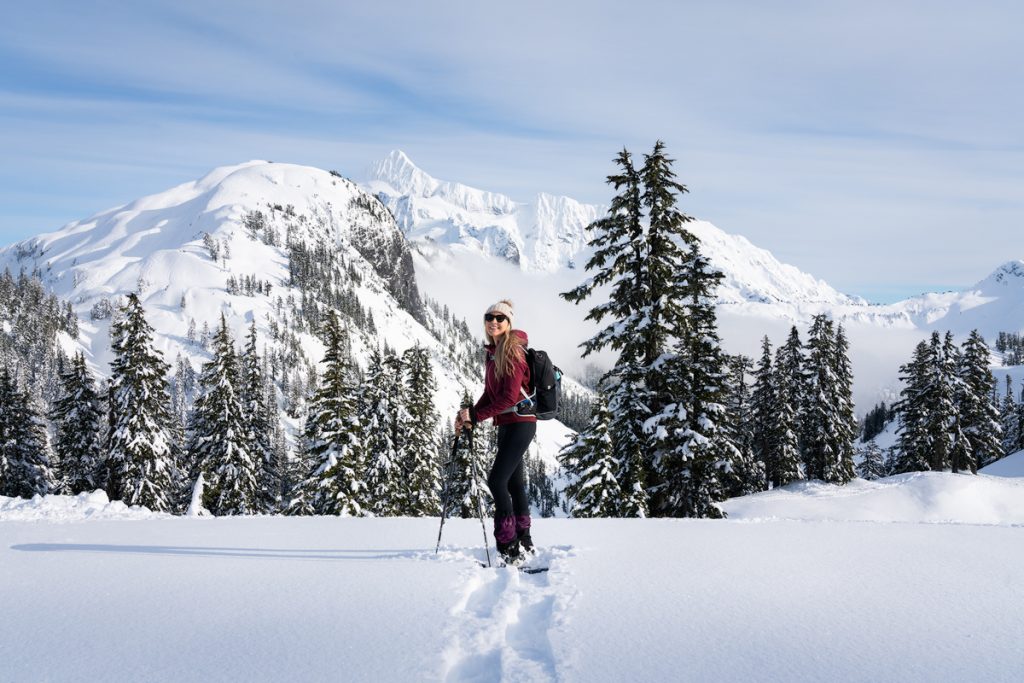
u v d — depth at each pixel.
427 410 35.62
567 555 4.83
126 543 5.52
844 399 45.78
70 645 2.92
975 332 49.62
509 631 3.34
